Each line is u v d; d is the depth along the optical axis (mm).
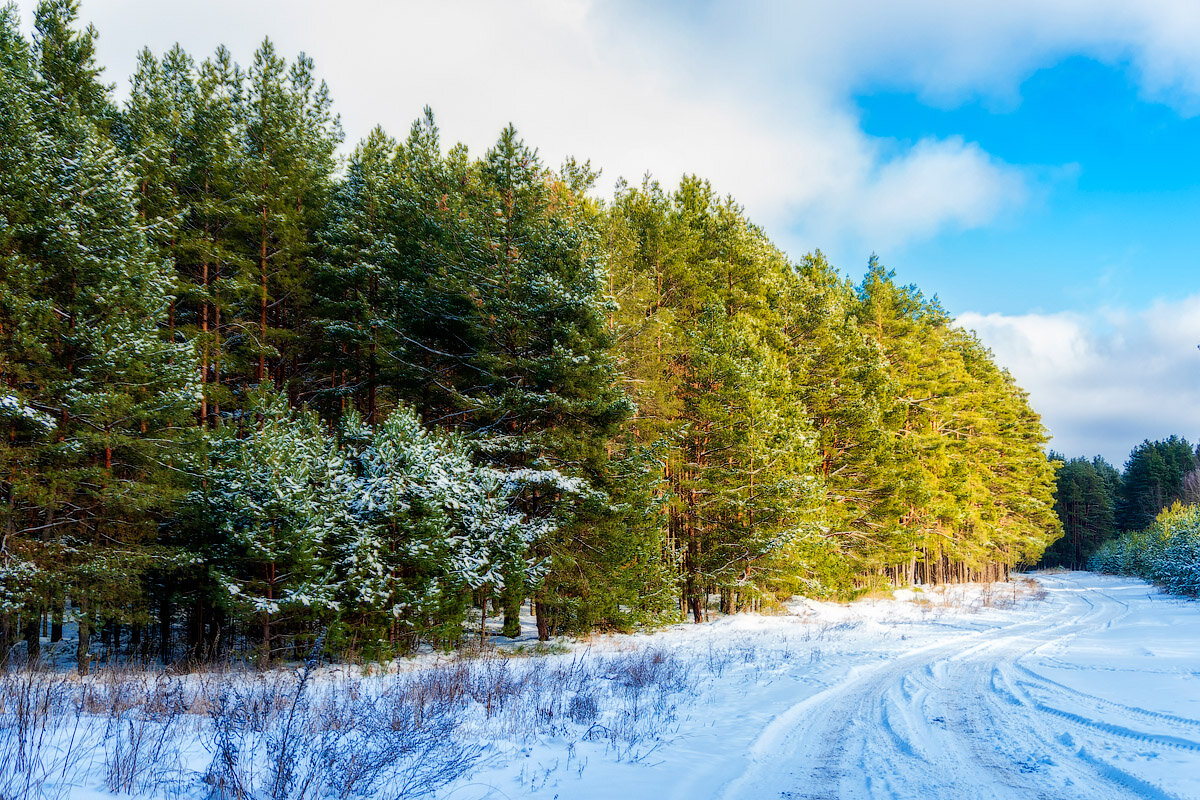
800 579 30875
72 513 16812
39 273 15641
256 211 24047
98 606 15656
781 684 13125
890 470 37594
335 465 17438
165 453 17266
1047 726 8477
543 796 6219
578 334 21250
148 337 17031
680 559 26875
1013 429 64625
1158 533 63844
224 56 26969
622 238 26484
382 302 25094
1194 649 16078
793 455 30562
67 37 22938
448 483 18000
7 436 15445
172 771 6016
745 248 34844
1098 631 23125
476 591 20641
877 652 17969
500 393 21984
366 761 6547
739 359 29141
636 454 22719
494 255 21891
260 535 15422
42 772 5645
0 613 14773
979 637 21828
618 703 11047
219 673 13938
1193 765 6363
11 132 16156
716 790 6402
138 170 21469
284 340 25391
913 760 7148
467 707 10273
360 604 16594
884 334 49281
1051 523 71188
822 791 6242
